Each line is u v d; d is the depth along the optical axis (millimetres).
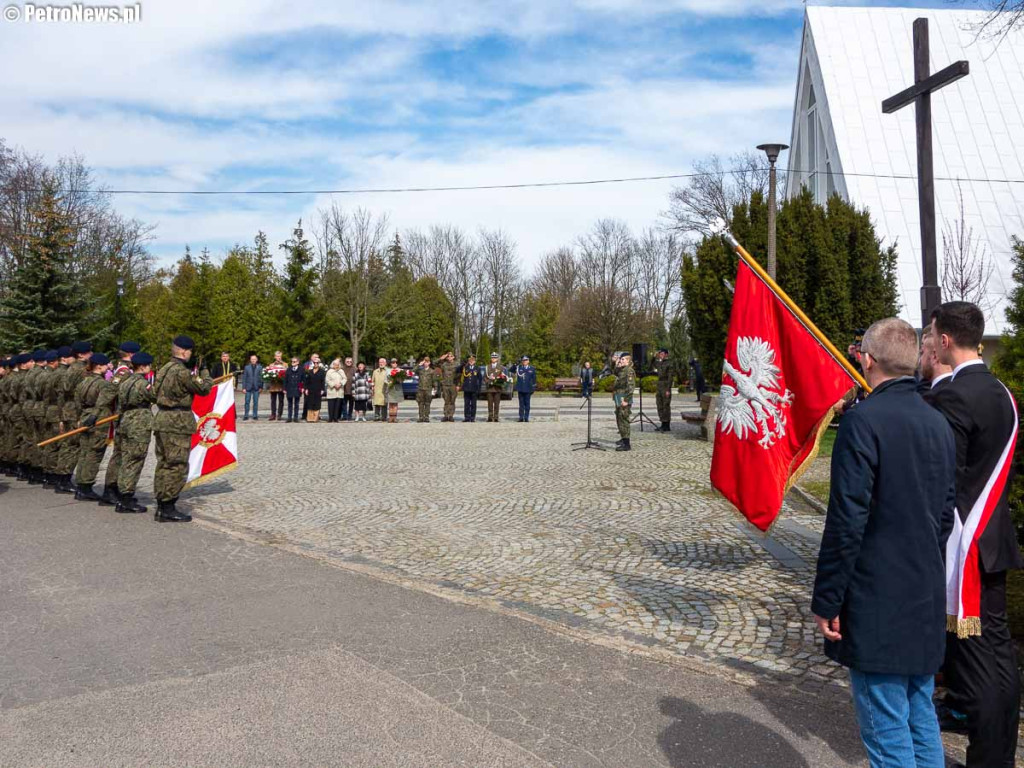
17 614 5527
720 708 4062
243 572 6652
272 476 12141
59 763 3441
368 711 3973
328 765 3436
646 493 10461
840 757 3557
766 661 4738
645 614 5629
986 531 3354
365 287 43000
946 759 3590
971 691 3379
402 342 47594
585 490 10719
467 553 7410
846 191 25328
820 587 2748
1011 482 4375
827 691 4301
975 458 3402
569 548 7586
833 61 28422
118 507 9391
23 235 32156
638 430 19281
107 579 6426
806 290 16922
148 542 7785
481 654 4773
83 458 10234
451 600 5875
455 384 22922
